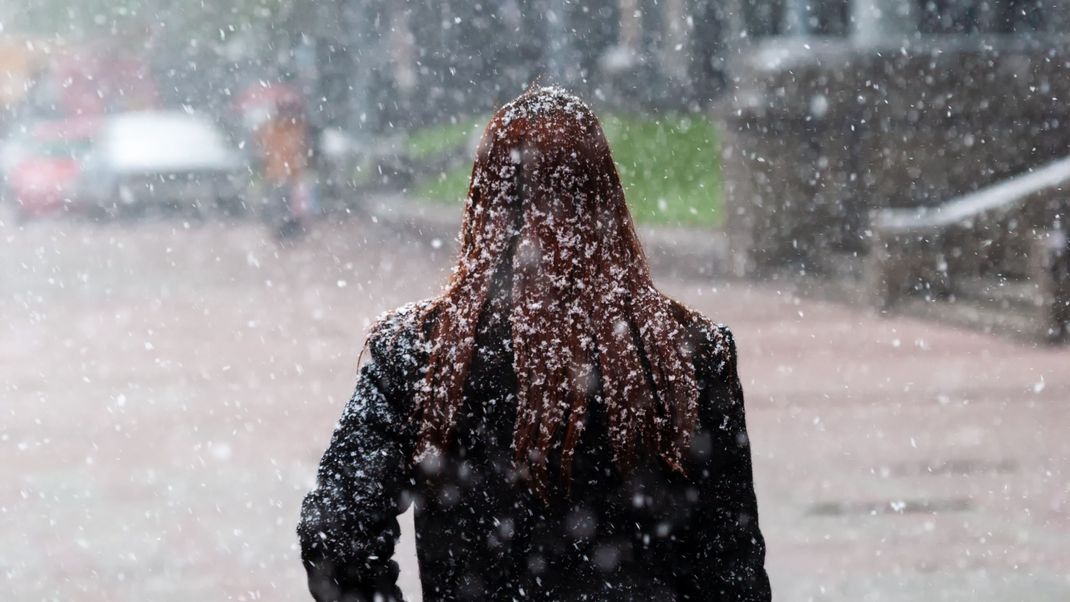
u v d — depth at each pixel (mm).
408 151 59000
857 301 26953
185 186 52250
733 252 31719
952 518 11953
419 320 3914
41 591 10625
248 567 11070
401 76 64375
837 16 41250
